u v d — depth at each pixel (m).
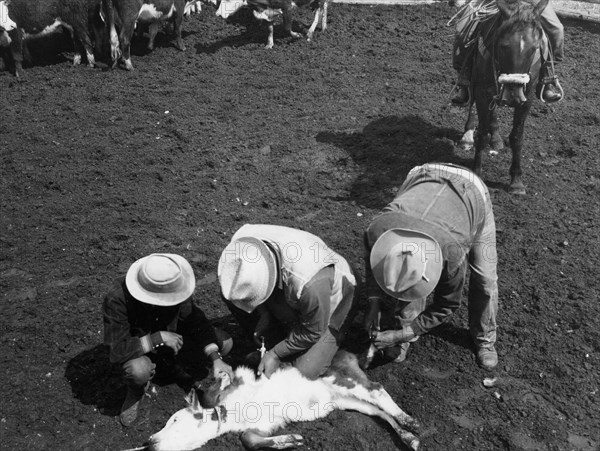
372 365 5.92
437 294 5.28
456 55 8.09
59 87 10.53
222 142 8.95
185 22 12.62
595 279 6.66
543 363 5.91
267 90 10.22
